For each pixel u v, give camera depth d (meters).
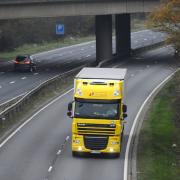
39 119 118.31
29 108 129.62
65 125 112.75
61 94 151.12
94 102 87.31
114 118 86.81
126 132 107.69
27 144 97.12
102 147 87.62
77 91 87.88
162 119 120.00
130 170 82.12
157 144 99.25
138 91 156.50
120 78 90.06
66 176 78.56
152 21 138.75
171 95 150.25
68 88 160.62
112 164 85.44
